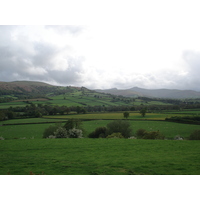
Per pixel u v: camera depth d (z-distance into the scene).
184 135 58.88
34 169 16.47
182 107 145.00
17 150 25.81
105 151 24.38
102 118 109.56
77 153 23.38
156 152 22.97
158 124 85.31
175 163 17.41
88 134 60.75
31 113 122.69
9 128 84.00
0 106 160.00
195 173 14.95
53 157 21.11
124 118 108.00
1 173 15.55
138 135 50.00
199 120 83.44
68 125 52.31
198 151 23.22
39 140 36.12
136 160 18.86
